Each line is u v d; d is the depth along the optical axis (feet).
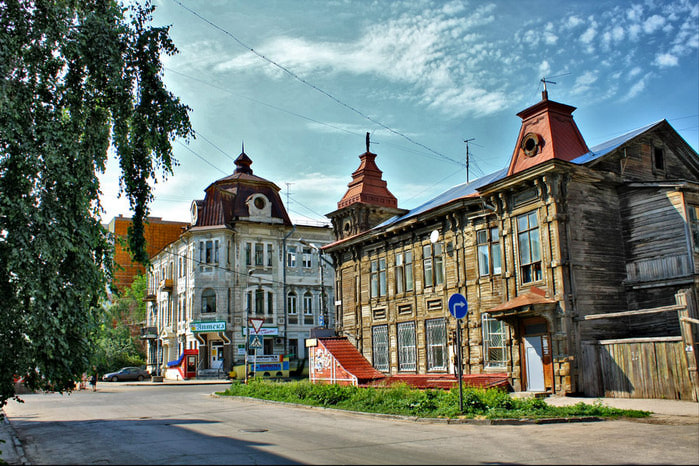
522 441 34.91
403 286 91.66
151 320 201.16
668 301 63.36
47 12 39.40
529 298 63.98
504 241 71.56
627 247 68.18
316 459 29.40
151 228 224.12
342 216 122.52
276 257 169.68
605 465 27.04
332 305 176.45
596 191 68.08
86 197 40.22
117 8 43.52
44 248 36.22
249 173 179.01
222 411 60.34
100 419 54.85
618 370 57.72
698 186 63.31
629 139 70.13
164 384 136.26
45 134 37.73
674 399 52.29
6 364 37.35
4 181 36.47
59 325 36.99
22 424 52.34
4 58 36.52
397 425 44.86
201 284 161.48
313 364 96.94
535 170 65.46
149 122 45.03
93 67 41.52
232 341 158.20
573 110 76.48
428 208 91.45
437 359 83.30
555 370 62.39
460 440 35.94
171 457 30.83
